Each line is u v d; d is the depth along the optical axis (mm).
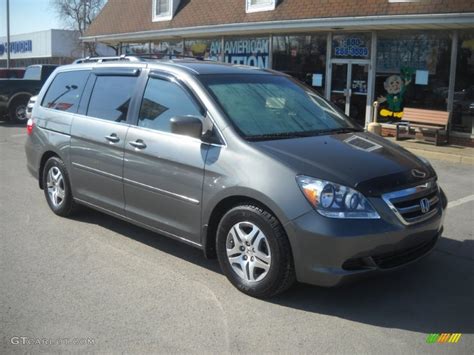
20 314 3811
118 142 5094
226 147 4223
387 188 3861
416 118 13383
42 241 5383
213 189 4211
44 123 6285
